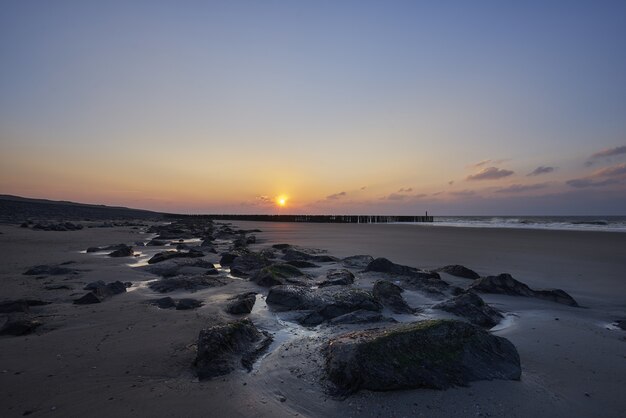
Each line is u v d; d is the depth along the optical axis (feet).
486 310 31.01
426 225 241.35
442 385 17.51
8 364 19.95
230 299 35.83
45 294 36.47
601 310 33.91
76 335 24.79
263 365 20.44
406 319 29.86
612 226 186.50
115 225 174.60
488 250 79.97
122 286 39.34
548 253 74.13
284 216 385.09
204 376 18.72
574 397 17.38
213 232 145.79
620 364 21.21
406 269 49.42
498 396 17.08
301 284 42.39
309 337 25.49
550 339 25.46
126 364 20.17
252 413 15.65
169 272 48.49
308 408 16.19
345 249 83.20
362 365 17.67
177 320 28.43
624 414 16.03
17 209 216.33
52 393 16.93
